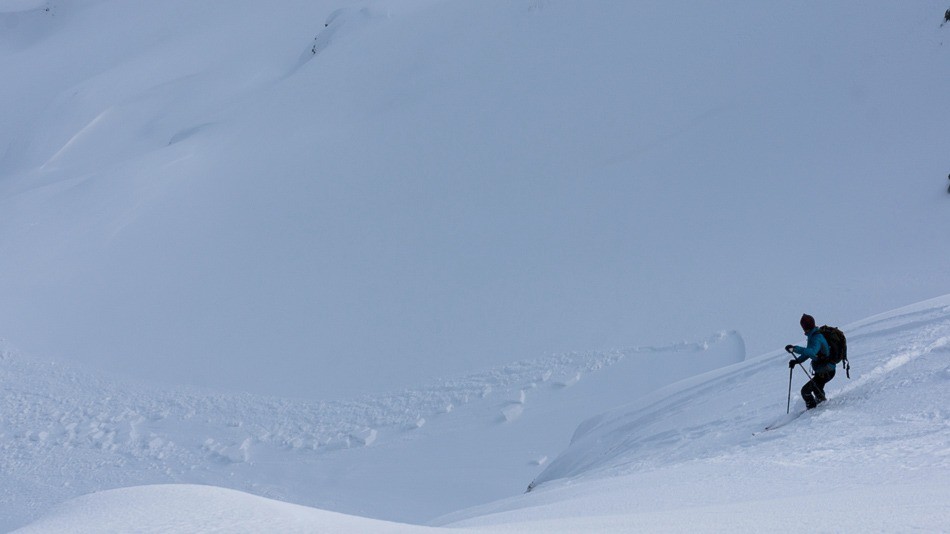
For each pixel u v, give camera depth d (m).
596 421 16.86
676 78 52.97
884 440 7.37
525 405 28.52
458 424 28.23
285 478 26.41
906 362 10.30
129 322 41.19
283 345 37.38
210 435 30.27
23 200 57.69
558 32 65.06
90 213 53.62
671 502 6.30
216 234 49.00
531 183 46.75
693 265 35.19
